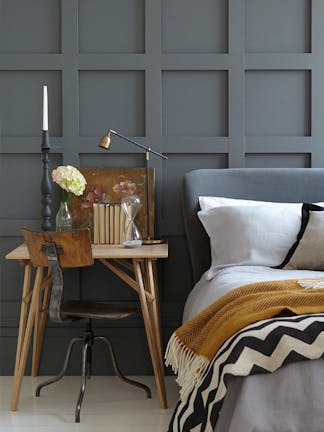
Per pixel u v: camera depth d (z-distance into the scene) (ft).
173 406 12.66
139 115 14.46
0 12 14.33
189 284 14.53
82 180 13.50
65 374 14.51
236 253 12.89
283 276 11.53
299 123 14.44
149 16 14.26
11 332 14.55
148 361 14.52
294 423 7.95
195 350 9.68
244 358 8.16
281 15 14.32
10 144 14.42
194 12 14.32
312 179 14.07
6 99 14.44
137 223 14.20
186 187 14.03
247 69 14.32
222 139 14.38
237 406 7.97
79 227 14.15
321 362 8.17
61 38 14.29
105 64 14.30
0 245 14.52
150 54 14.30
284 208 13.21
